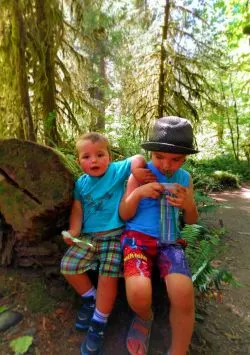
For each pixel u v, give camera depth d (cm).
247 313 262
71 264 211
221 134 1237
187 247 245
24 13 559
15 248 262
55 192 229
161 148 207
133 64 979
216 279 232
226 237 422
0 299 240
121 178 231
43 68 627
